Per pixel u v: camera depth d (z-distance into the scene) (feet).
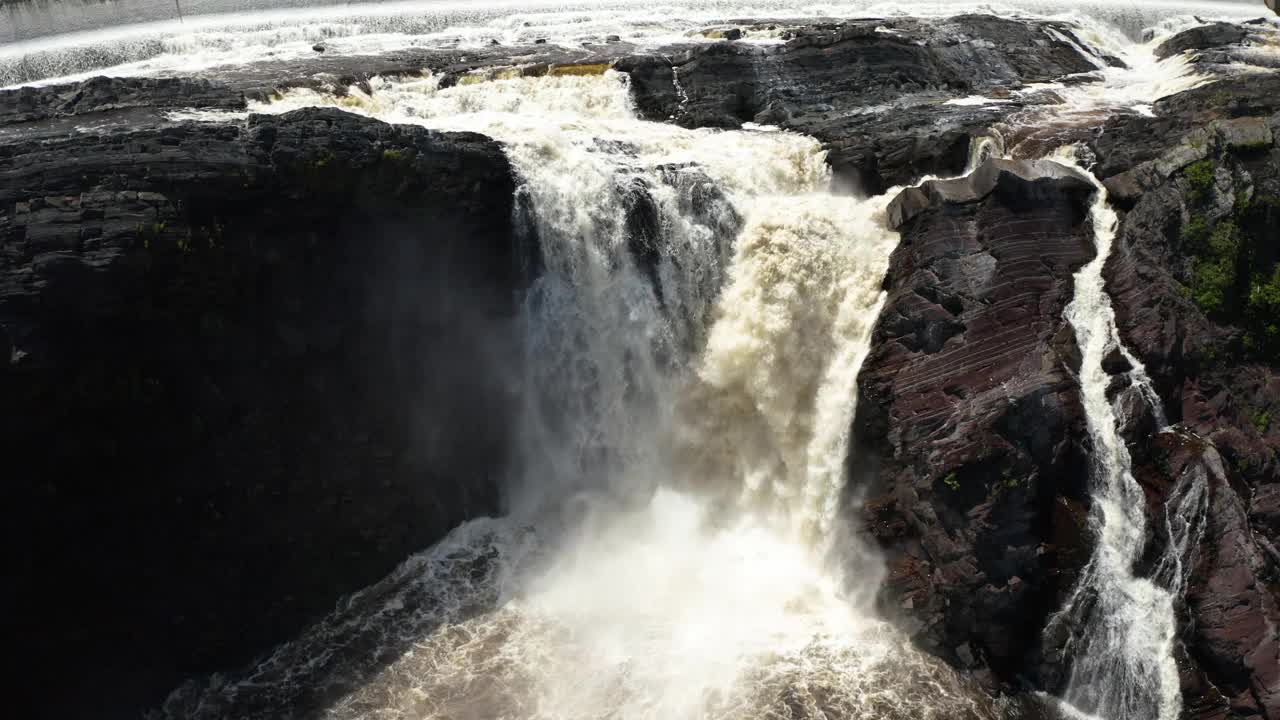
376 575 96.68
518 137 101.40
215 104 104.37
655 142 108.68
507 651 87.86
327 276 92.32
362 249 93.45
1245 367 86.99
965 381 85.92
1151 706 78.74
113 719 85.10
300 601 92.89
